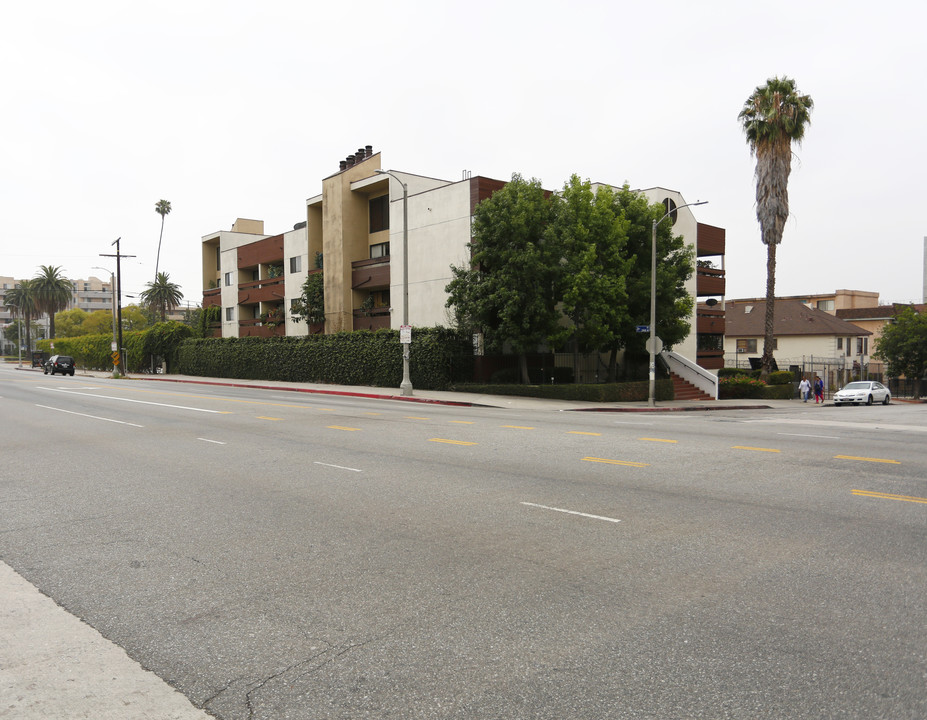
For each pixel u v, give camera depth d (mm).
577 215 28625
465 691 3588
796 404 35594
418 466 10531
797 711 3379
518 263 27641
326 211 41812
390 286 37562
